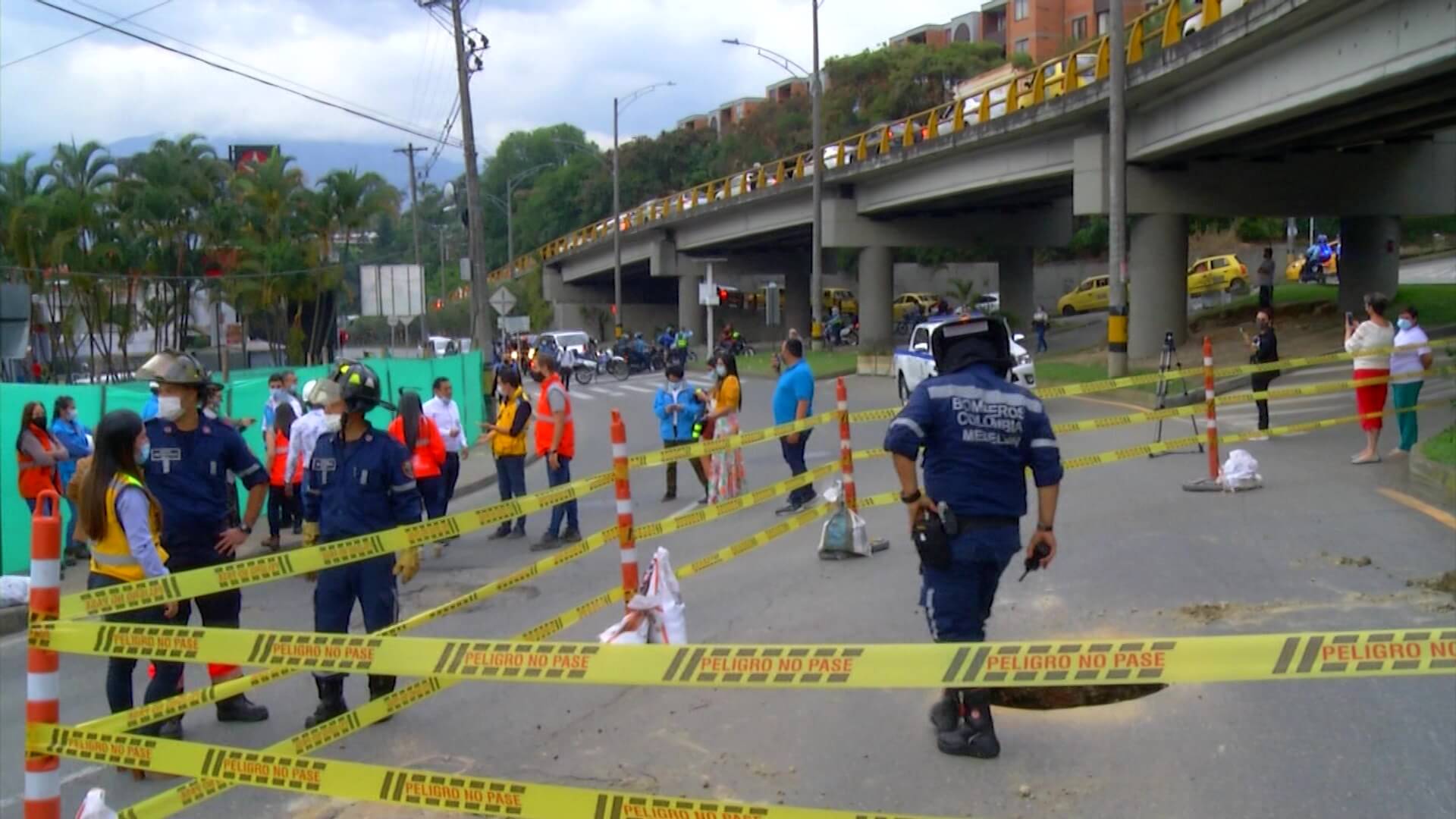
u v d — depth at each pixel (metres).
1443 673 2.79
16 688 7.77
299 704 6.97
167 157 47.31
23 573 11.88
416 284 35.16
